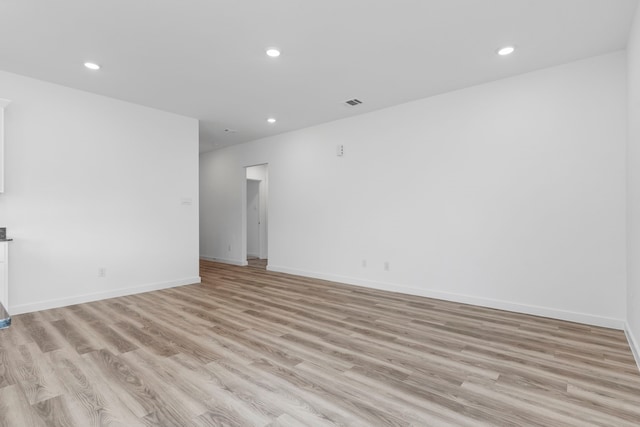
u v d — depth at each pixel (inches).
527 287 134.4
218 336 109.2
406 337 108.6
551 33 104.8
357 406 69.3
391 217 175.6
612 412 67.1
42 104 140.6
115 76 136.3
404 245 170.4
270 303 150.7
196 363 88.8
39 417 64.7
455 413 66.9
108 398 71.5
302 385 77.7
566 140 125.7
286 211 230.7
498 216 141.1
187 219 193.2
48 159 142.1
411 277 167.9
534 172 132.4
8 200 132.1
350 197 193.8
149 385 77.2
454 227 153.3
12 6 89.4
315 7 91.4
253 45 111.9
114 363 88.5
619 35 105.7
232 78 138.6
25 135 136.1
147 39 107.7
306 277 214.7
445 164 155.8
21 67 128.0
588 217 121.7
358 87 148.8
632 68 99.2
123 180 166.1
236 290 177.2
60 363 88.2
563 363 89.3
